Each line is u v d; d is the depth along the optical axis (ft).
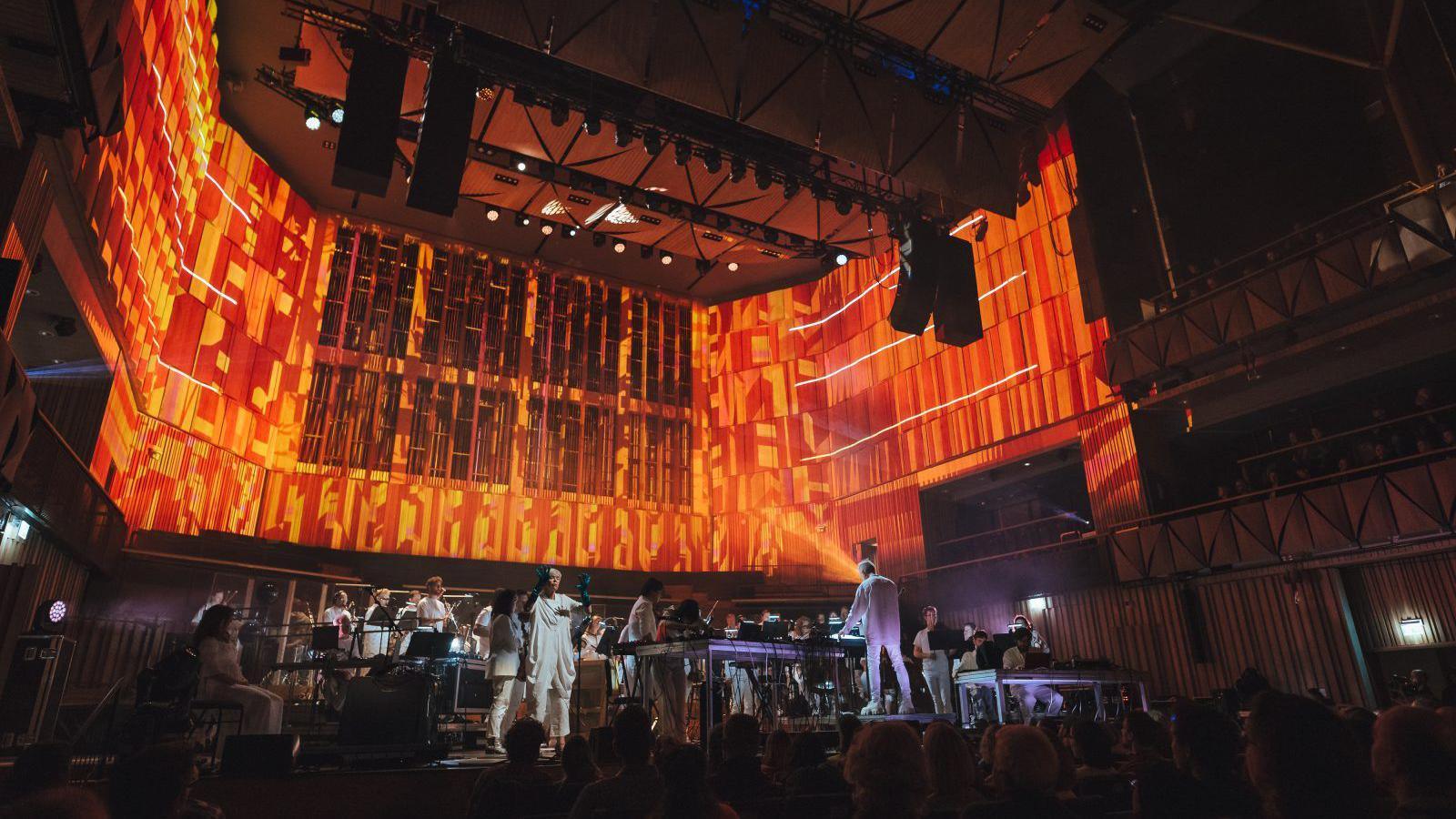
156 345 46.19
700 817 8.60
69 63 19.07
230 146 53.72
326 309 61.05
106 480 41.93
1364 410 47.75
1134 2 50.37
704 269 53.72
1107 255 56.18
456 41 35.09
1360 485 42.06
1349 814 5.41
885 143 37.78
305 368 58.85
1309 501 43.91
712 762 18.94
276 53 48.11
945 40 35.63
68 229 28.71
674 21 32.91
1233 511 46.85
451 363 65.10
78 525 34.12
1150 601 50.60
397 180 59.00
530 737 13.62
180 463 48.55
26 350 35.24
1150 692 49.24
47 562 33.14
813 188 42.96
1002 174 40.78
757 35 34.73
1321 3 50.37
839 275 74.33
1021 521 65.82
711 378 76.33
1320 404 48.70
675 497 71.46
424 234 66.74
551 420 68.08
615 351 73.05
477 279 68.44
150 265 41.55
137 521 45.27
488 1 29.91
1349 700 41.70
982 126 40.45
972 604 60.08
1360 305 42.68
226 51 48.65
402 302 64.34
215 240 52.13
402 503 59.77
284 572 47.85
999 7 34.47
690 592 66.23
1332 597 43.37
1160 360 50.52
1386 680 42.06
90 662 37.47
